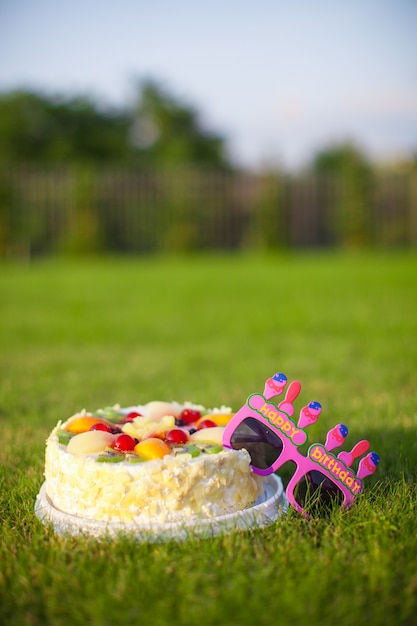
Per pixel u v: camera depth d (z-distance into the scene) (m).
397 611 0.69
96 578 0.72
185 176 6.70
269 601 0.69
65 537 0.80
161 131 9.66
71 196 6.37
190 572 0.73
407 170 8.52
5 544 0.80
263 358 1.88
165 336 2.33
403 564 0.75
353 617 0.68
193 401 1.36
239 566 0.74
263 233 6.75
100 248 6.44
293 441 0.85
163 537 0.78
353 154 6.91
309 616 0.67
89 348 2.11
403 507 0.87
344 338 2.19
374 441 1.11
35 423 1.25
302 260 6.12
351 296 3.33
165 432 0.85
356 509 0.86
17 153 8.95
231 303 3.20
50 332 2.43
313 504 0.85
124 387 1.54
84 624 0.68
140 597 0.70
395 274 4.36
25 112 9.08
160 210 6.70
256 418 0.85
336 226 6.94
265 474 0.85
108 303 3.26
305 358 1.87
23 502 0.90
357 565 0.75
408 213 6.94
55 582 0.73
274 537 0.80
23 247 6.48
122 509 0.79
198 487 0.79
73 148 9.14
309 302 3.16
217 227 6.89
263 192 6.75
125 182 6.57
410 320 2.52
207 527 0.78
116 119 9.70
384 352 1.91
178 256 6.68
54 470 0.84
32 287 4.00
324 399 1.38
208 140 9.59
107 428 0.86
